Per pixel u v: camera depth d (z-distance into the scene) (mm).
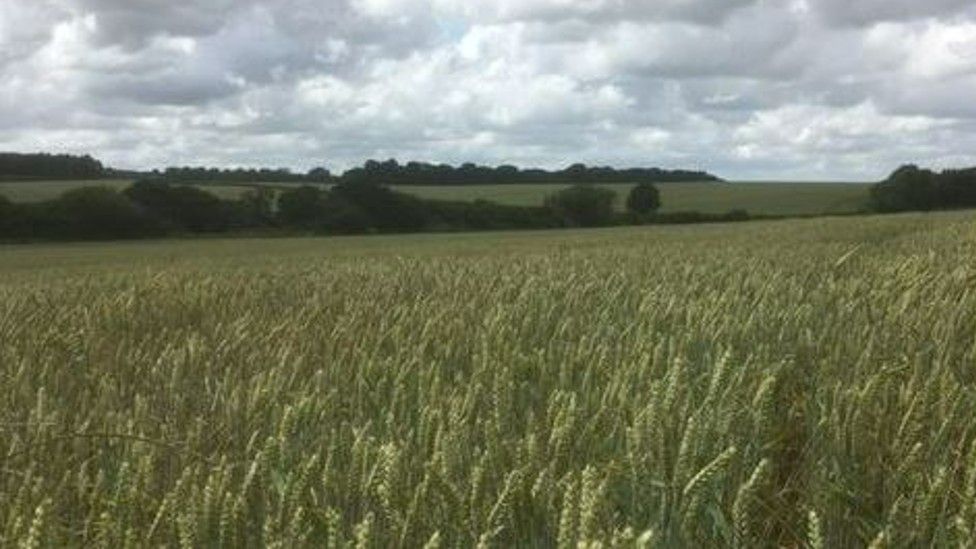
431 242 64750
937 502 2883
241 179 146625
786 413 4465
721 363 3559
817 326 6246
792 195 123438
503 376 4359
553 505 2984
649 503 3100
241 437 4008
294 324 6770
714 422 3535
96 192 94000
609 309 7359
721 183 146625
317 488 3352
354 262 20422
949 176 106250
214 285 10539
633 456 3152
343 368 5254
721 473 3111
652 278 10398
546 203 110938
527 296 8156
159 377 5230
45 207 92250
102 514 2896
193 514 2809
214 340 6613
